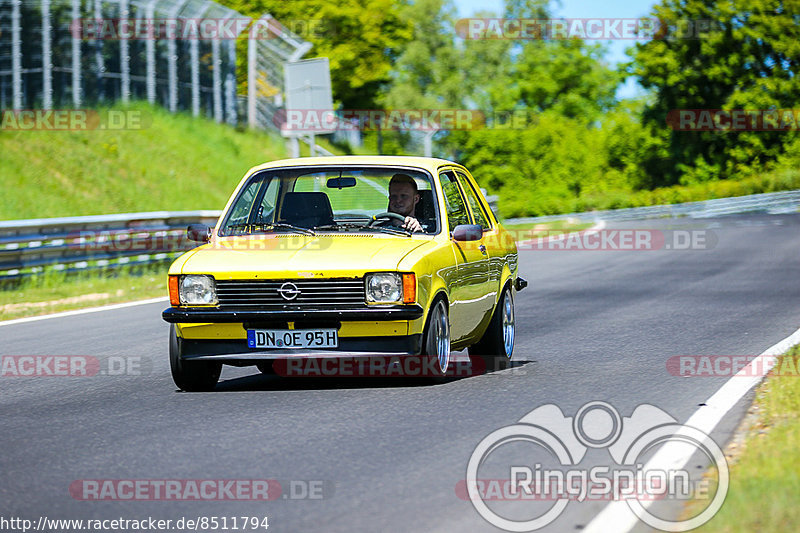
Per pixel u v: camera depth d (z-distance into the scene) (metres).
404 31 145.25
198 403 19.28
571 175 169.38
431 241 21.17
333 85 141.38
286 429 16.67
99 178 78.88
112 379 22.47
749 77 174.12
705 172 175.00
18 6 79.50
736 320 30.89
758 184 127.50
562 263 55.47
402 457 14.69
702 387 19.86
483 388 20.06
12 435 16.83
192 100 97.25
